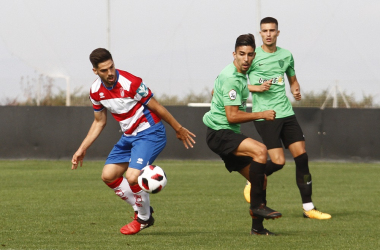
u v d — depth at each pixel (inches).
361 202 1067.9
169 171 1672.0
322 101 2107.5
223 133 726.5
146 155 690.2
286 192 1222.3
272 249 611.2
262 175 697.6
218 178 1492.4
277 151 906.1
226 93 712.4
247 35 703.7
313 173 1636.3
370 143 1927.9
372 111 1925.4
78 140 1961.1
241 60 702.5
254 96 930.1
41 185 1311.5
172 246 625.3
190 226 786.8
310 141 1957.4
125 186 712.4
